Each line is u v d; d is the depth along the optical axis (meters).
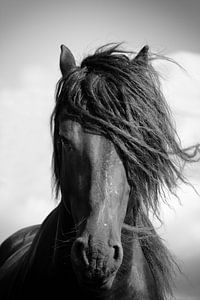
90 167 3.63
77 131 3.71
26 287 4.22
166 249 4.42
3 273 4.86
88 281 3.52
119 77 3.79
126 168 3.70
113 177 3.63
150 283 4.18
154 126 3.76
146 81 3.88
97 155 3.65
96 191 3.59
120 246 3.51
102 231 3.50
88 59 4.00
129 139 3.67
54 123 3.97
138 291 4.07
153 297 4.18
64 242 3.97
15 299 4.29
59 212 4.10
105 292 3.91
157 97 3.90
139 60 4.01
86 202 3.60
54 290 4.07
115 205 3.60
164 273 4.34
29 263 4.27
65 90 3.88
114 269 3.51
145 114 3.74
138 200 3.85
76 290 4.03
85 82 3.80
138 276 4.08
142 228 4.01
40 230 4.39
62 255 4.00
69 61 4.16
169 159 3.86
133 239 4.00
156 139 3.78
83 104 3.74
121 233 3.95
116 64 3.89
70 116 3.74
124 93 3.74
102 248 3.45
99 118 3.68
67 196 3.82
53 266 4.06
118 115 3.69
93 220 3.53
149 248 4.27
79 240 3.47
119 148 3.67
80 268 3.49
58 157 4.00
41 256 4.18
